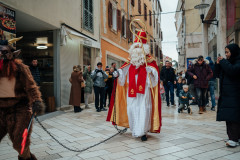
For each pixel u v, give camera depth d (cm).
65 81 915
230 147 374
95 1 1241
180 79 1139
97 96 830
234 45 385
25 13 681
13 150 387
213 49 1204
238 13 819
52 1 825
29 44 905
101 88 848
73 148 383
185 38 1998
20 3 657
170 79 955
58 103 863
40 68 888
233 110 368
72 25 981
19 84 261
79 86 827
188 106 748
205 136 446
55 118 695
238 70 362
